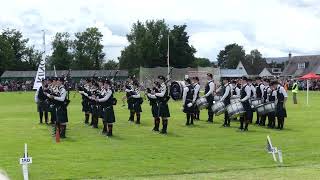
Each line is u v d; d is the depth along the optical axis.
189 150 14.02
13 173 10.72
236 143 15.47
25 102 41.69
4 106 35.56
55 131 17.02
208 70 49.56
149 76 49.91
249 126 20.69
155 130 18.86
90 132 18.44
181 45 91.75
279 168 11.20
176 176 10.32
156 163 11.97
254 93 21.42
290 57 122.00
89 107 21.25
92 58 125.75
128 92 21.86
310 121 22.84
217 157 12.84
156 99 18.44
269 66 134.50
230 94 20.66
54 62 121.81
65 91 16.58
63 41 122.81
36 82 28.62
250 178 9.90
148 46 94.12
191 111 20.97
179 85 38.50
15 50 123.19
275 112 19.77
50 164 11.77
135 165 11.70
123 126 20.55
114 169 11.21
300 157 12.80
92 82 20.70
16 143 15.34
